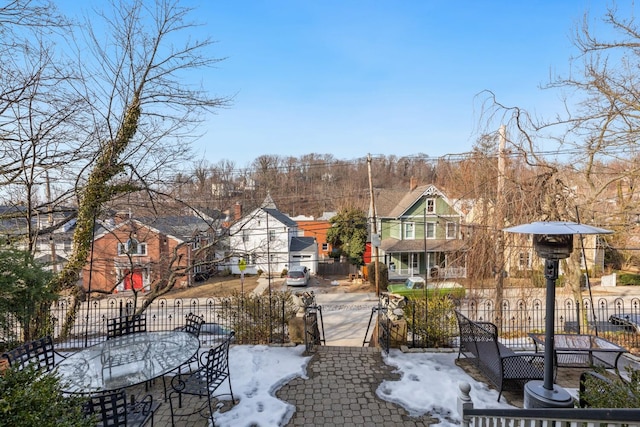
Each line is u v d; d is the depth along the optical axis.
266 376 5.13
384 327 6.31
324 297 20.03
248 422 3.99
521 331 8.08
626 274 21.11
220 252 16.33
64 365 4.05
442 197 21.98
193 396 4.61
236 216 12.61
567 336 5.60
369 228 27.73
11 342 6.28
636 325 8.47
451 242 10.53
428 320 6.38
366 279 24.30
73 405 2.77
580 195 9.11
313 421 4.01
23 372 2.60
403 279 22.78
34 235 8.68
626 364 5.38
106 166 8.69
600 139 8.36
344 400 4.46
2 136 7.53
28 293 5.71
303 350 6.14
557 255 3.41
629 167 9.26
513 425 2.46
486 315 10.14
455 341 6.75
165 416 4.16
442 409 4.23
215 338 7.01
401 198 26.09
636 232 13.75
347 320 15.52
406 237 22.62
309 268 27.70
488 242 8.22
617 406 2.83
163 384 4.89
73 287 9.21
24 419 2.20
